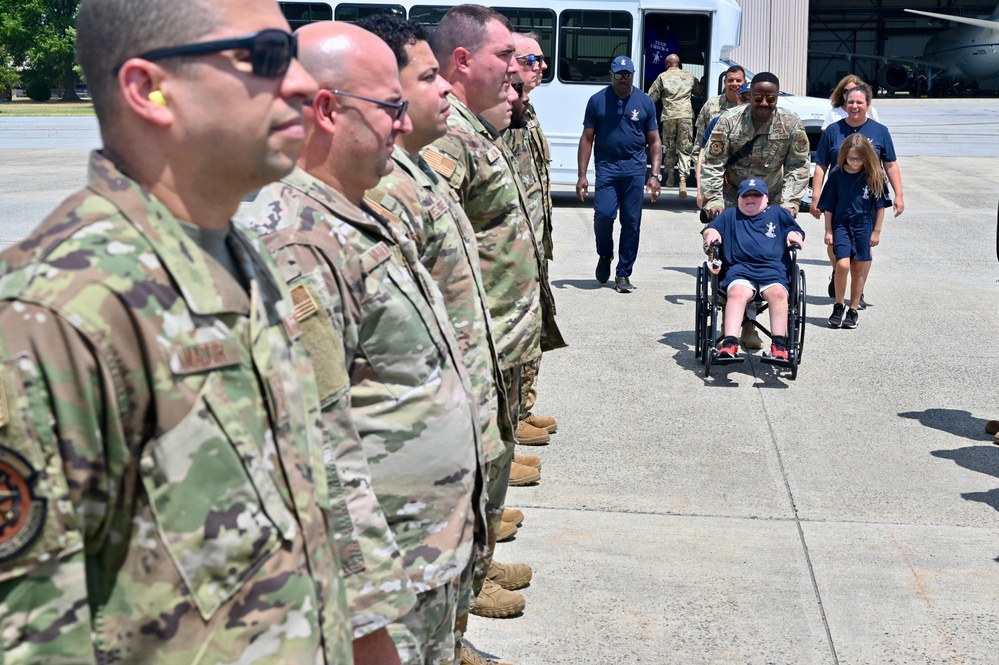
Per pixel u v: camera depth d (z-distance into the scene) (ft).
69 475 4.24
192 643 4.68
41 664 4.25
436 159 12.23
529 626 13.07
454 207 10.21
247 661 4.80
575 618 13.28
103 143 4.93
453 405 8.14
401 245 8.04
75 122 122.31
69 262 4.35
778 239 23.71
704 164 26.40
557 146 54.65
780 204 26.27
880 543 15.60
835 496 17.29
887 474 18.30
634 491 17.38
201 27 4.68
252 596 4.83
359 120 7.87
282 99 4.98
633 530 15.89
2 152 82.33
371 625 6.88
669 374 24.12
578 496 17.16
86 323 4.25
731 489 17.52
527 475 17.61
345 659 5.46
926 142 85.66
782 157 25.99
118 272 4.42
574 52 53.67
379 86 7.89
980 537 15.89
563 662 12.23
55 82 199.21
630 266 32.99
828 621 13.30
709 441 19.80
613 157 32.40
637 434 20.15
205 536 4.66
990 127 100.78
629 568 14.65
